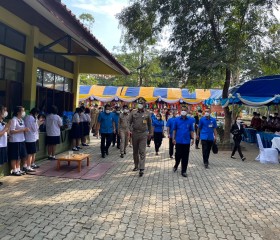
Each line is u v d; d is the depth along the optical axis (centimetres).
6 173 794
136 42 1795
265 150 1216
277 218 580
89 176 830
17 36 1019
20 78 1065
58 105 1459
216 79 1563
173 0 1498
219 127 1809
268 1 1460
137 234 479
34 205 585
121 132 1174
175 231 498
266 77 1438
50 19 721
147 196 678
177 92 2906
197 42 1598
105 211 571
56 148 1151
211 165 1100
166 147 1581
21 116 799
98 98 2917
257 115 2002
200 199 677
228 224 540
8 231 468
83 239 453
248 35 1506
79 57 1686
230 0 1414
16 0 823
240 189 778
